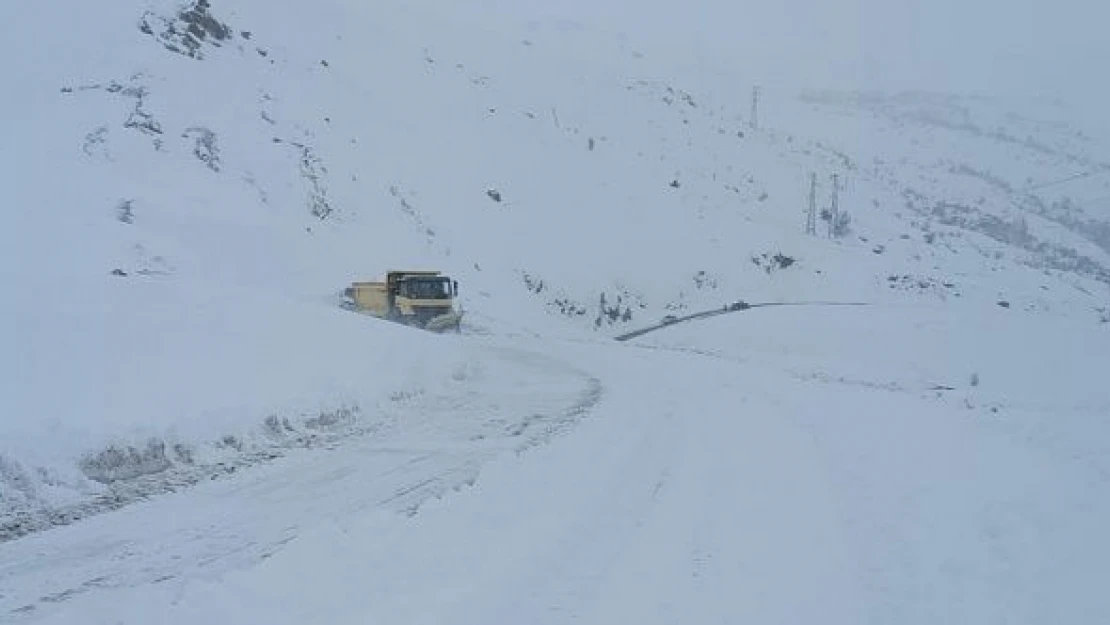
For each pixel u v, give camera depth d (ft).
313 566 22.75
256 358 48.60
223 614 19.44
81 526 27.71
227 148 165.27
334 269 149.79
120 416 35.68
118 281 53.36
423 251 187.93
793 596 21.86
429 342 74.79
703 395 65.21
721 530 27.48
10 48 162.81
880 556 25.12
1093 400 93.66
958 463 37.73
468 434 44.88
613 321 216.33
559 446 41.11
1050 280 319.06
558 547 25.41
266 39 230.68
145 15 189.06
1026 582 22.80
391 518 27.61
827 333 158.40
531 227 233.55
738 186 330.34
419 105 258.57
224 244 132.77
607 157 298.97
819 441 44.14
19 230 107.04
